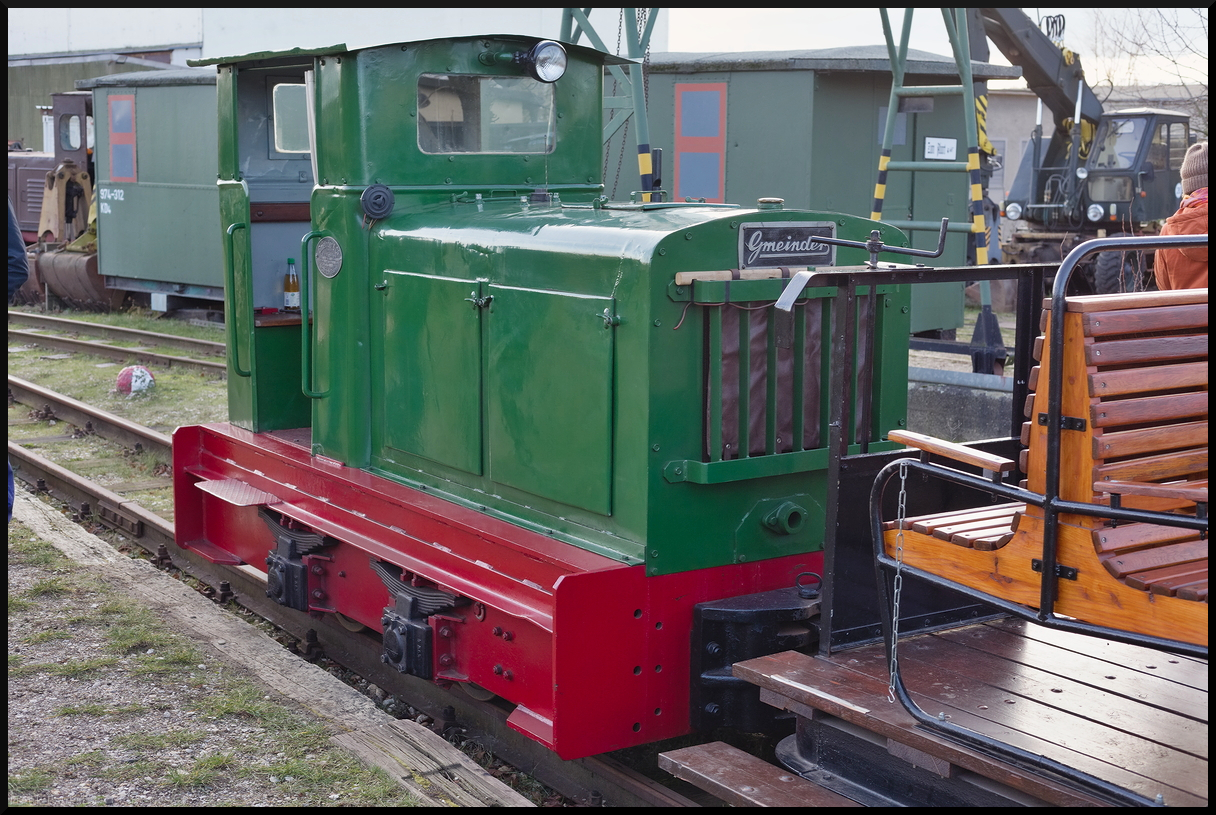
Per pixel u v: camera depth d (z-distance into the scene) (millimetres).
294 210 5664
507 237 3980
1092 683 3127
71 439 8859
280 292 5703
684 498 3580
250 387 5539
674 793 3488
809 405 3799
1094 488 2572
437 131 4641
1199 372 2865
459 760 3707
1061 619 2670
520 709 3627
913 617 3574
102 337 13578
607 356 3572
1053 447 2650
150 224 14633
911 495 3590
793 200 11117
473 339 4105
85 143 17031
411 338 4430
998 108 24438
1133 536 2686
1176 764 2629
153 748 3809
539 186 4871
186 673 4445
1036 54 15812
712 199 11711
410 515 4238
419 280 4340
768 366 3686
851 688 3084
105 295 15969
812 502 3883
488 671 3875
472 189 4715
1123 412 2676
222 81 5387
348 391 4727
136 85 14430
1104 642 3473
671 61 11844
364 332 4672
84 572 5586
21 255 3748
